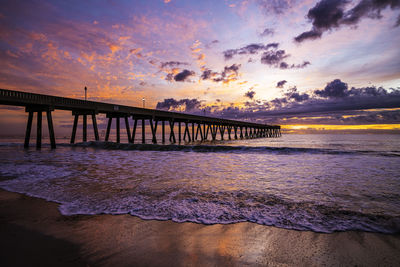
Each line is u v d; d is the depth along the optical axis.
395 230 2.92
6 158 12.90
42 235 2.81
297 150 15.89
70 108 25.80
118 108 30.80
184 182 6.06
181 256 2.28
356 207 3.90
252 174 7.35
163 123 45.09
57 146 26.27
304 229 2.99
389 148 24.25
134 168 8.76
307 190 5.14
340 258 2.25
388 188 5.31
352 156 12.85
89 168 8.79
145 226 3.10
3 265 2.10
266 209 3.82
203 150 17.56
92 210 3.79
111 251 2.39
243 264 2.14
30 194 4.89
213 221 3.29
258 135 105.75
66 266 2.09
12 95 19.75
